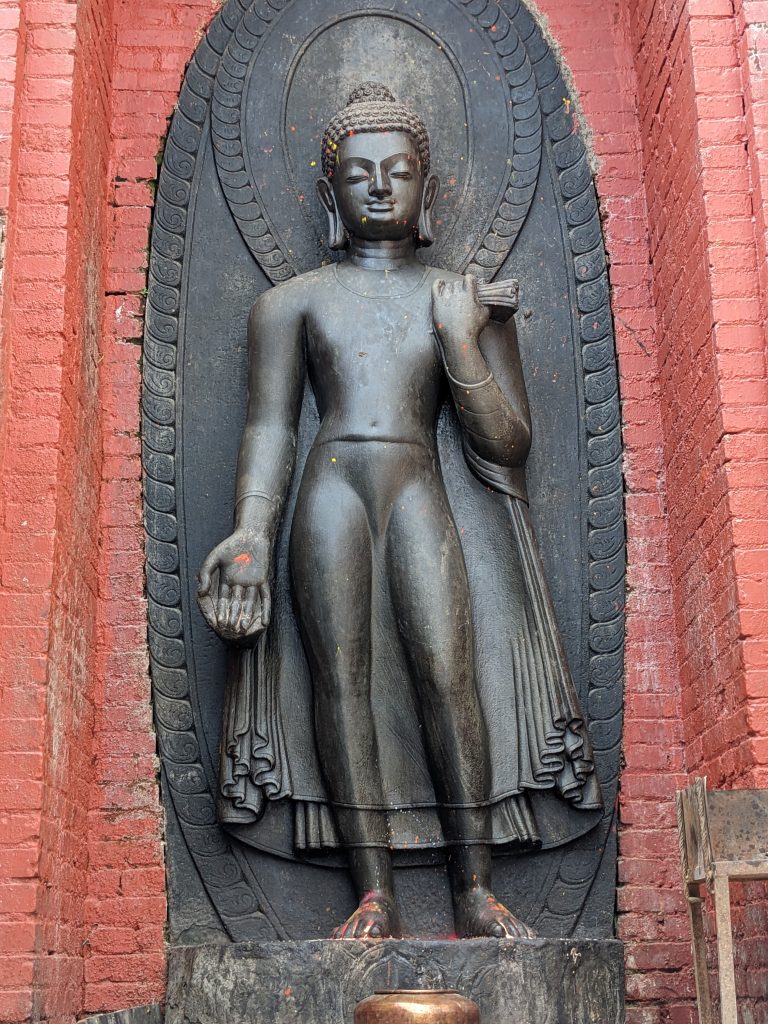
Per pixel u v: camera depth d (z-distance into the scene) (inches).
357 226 213.0
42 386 178.7
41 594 170.6
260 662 200.1
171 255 226.7
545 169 233.6
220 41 237.3
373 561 199.5
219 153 232.1
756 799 149.7
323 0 239.6
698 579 195.0
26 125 189.2
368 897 187.6
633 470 218.2
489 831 192.9
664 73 212.7
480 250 229.1
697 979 157.6
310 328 209.3
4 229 179.0
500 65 238.2
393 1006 133.3
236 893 198.8
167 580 212.2
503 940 171.2
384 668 199.2
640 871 201.5
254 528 195.5
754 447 178.5
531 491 218.2
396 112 215.8
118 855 199.9
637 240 228.5
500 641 202.5
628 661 210.2
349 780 191.2
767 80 186.9
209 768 204.8
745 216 186.5
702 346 190.4
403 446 201.2
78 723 191.9
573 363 223.9
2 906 159.6
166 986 190.1
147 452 217.2
